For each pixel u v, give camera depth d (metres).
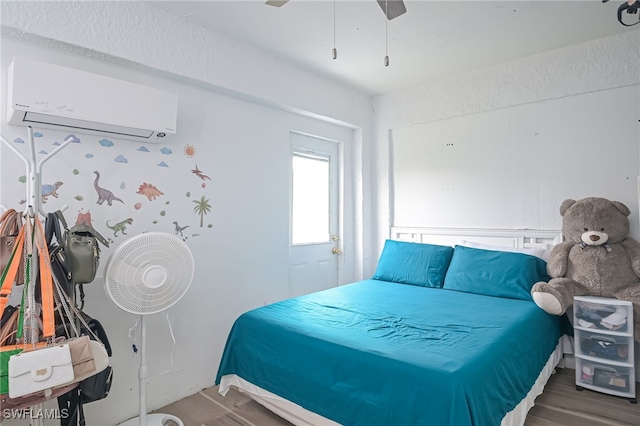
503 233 3.04
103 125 1.88
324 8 2.19
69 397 1.54
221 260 2.62
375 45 2.69
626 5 1.68
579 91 2.70
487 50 2.79
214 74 2.46
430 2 2.13
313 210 3.54
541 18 2.33
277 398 1.92
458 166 3.32
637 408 2.11
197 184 2.49
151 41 2.16
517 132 3.00
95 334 1.56
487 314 2.15
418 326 1.93
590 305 2.31
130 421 2.00
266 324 2.02
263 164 2.93
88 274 1.53
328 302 2.44
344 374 1.63
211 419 2.11
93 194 2.01
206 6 2.17
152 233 1.71
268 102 2.87
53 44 1.85
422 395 1.38
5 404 1.21
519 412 1.69
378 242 3.84
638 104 2.50
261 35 2.53
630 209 2.52
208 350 2.53
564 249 2.54
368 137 3.83
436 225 3.46
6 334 1.33
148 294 1.71
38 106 1.66
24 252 1.40
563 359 2.66
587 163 2.69
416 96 3.54
